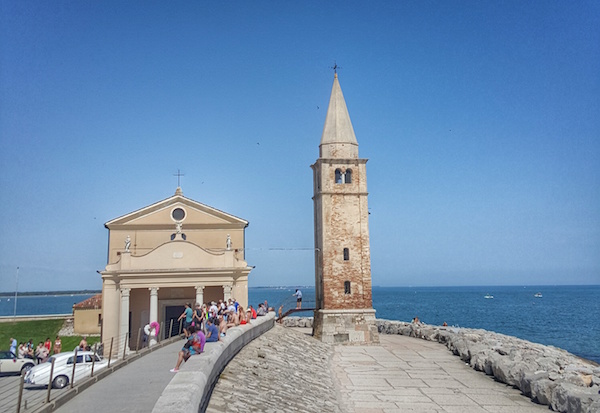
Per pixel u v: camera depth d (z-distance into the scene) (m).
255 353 26.64
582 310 134.62
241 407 15.87
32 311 148.38
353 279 46.12
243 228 47.47
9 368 27.73
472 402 26.20
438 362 37.25
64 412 13.88
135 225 45.88
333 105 49.66
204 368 15.21
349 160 47.69
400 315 123.88
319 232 48.25
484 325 93.94
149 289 42.84
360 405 25.50
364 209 47.34
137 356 24.84
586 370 29.03
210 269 42.19
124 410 13.97
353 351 41.97
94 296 57.53
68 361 22.70
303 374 27.55
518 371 29.55
